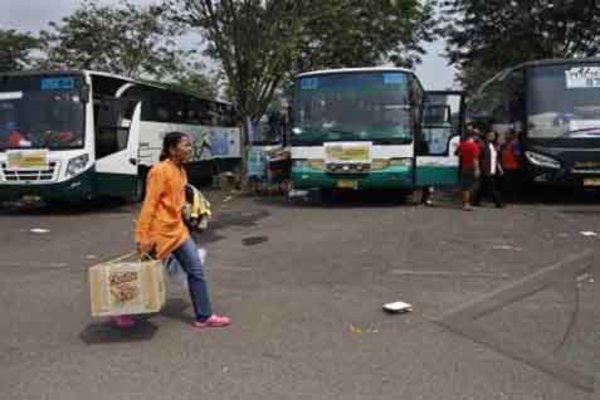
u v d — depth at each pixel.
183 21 25.47
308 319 7.32
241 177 25.59
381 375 5.68
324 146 17.17
